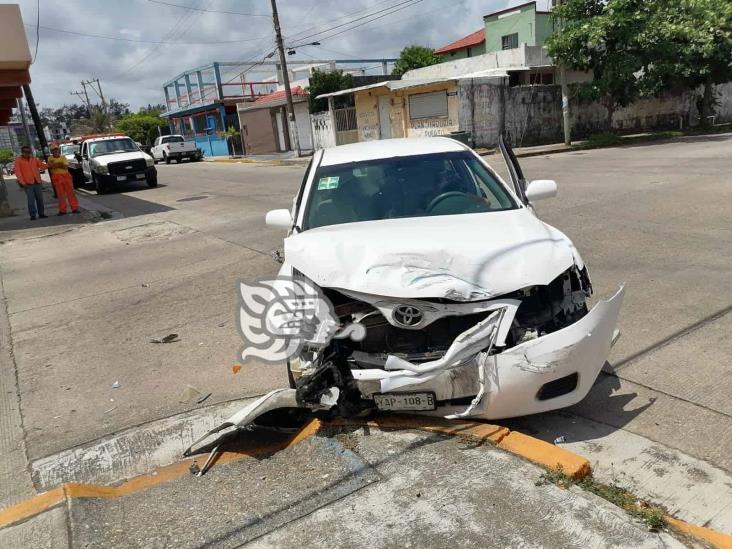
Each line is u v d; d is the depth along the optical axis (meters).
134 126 57.59
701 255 6.97
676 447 3.41
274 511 3.02
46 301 7.72
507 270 3.41
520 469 3.12
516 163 4.68
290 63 43.06
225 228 11.75
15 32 12.93
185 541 2.86
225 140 40.47
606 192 11.45
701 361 4.38
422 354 3.42
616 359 4.54
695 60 22.95
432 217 4.28
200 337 5.85
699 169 13.41
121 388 4.85
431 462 3.26
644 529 2.66
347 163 5.02
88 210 16.02
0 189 15.99
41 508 3.14
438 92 23.77
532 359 3.23
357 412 3.67
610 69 21.34
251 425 3.78
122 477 3.57
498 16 35.16
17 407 4.67
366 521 2.87
